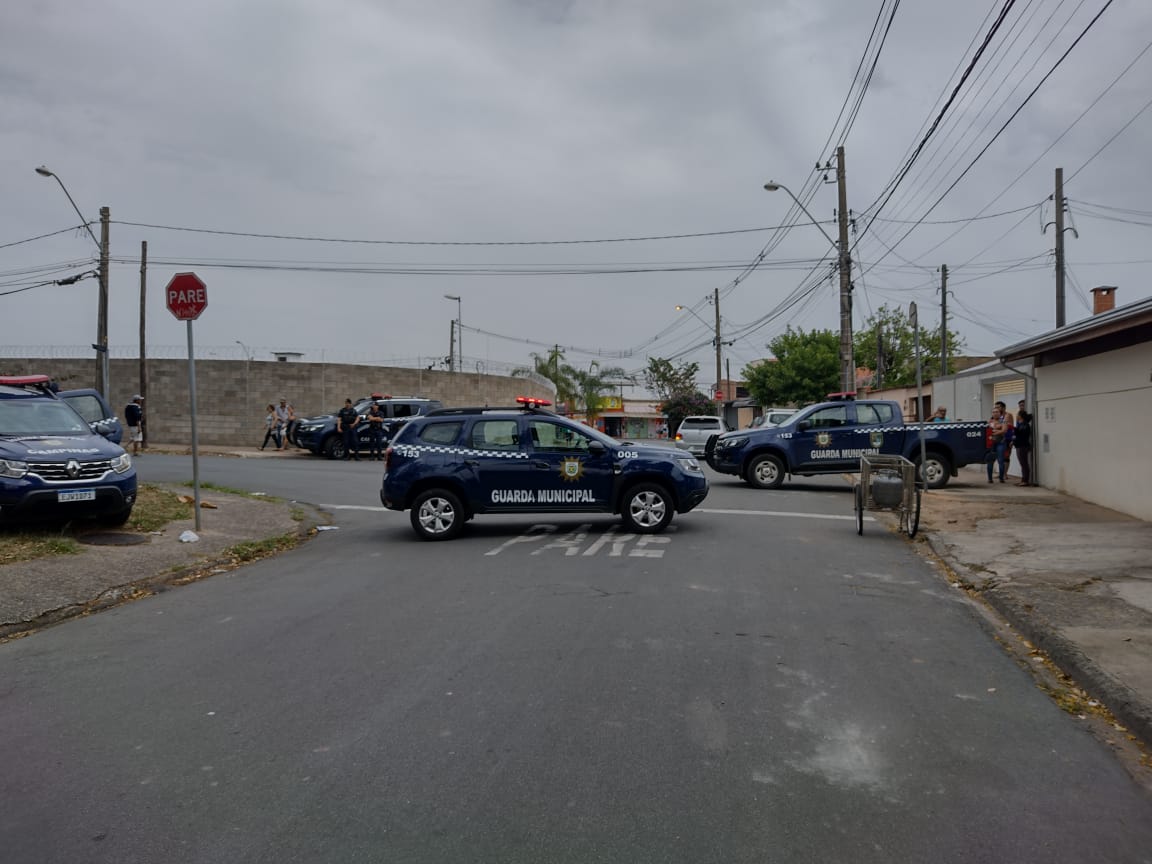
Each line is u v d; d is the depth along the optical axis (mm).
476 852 3287
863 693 5125
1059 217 25578
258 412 30609
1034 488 16781
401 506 11094
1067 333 13000
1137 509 12352
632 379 59812
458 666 5590
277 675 5461
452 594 7746
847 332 23047
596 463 11203
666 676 5383
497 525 12273
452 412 11312
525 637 6273
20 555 8734
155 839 3393
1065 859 3285
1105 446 13594
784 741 4379
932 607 7371
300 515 13164
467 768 4039
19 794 3797
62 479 9711
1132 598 7242
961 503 14391
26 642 6441
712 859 3246
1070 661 5617
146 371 29938
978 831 3486
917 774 4016
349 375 32188
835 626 6652
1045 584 7906
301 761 4129
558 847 3324
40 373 30547
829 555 9805
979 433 17234
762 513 13531
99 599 7809
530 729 4516
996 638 6500
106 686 5305
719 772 4004
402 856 3256
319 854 3273
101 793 3799
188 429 30453
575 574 8602
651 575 8547
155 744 4355
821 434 17406
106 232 25125
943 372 40469
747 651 5934
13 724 4668
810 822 3539
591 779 3922
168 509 12234
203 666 5691
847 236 22969
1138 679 5152
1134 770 4129
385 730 4508
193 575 9055
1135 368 12461
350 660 5758
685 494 11289
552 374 53969
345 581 8461
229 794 3781
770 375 47781
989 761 4188
